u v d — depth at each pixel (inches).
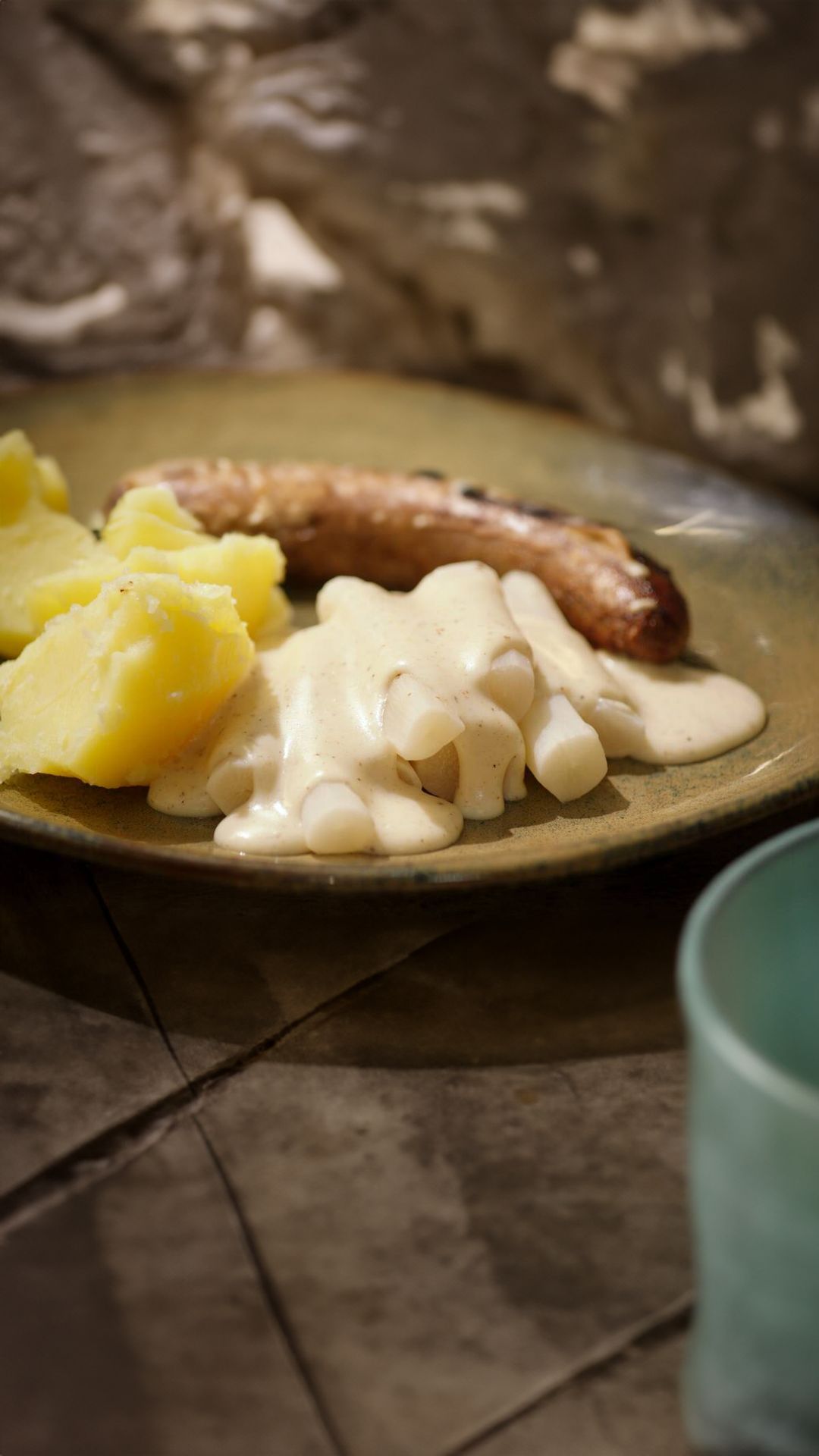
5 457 28.1
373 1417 20.3
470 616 25.9
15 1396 20.4
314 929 24.2
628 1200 21.8
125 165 42.0
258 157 42.4
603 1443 20.2
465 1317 20.9
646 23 41.8
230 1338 20.7
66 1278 21.1
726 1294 19.3
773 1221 18.8
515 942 24.2
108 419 33.2
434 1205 21.7
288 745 24.9
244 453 33.0
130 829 24.8
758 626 28.7
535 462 32.8
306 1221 21.6
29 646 25.5
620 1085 22.8
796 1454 19.5
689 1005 19.1
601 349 44.3
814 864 20.3
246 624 26.4
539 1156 22.1
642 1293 21.1
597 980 23.8
